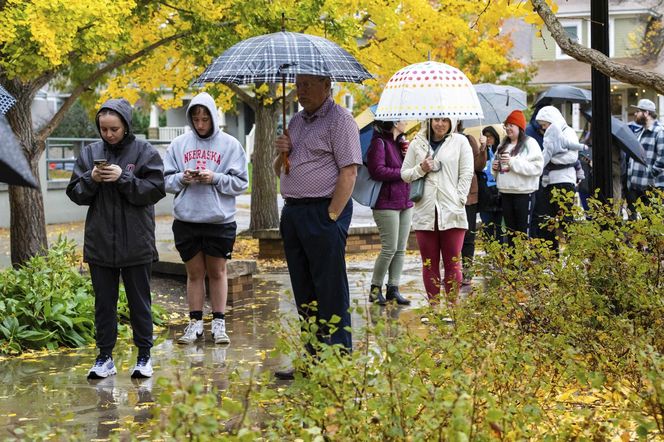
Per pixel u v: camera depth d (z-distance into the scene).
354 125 8.53
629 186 18.09
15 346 10.33
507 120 14.45
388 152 12.75
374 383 5.11
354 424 4.94
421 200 11.45
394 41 21.12
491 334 7.14
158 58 20.39
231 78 9.73
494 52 21.72
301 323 5.59
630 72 7.47
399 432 4.85
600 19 9.51
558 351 7.09
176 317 12.38
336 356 5.22
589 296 7.95
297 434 5.23
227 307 13.12
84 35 14.09
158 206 33.84
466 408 4.70
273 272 17.17
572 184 15.45
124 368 9.45
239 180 10.65
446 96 11.30
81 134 47.41
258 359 9.77
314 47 8.77
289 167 8.57
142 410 7.86
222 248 10.70
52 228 28.80
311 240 8.47
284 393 5.39
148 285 9.18
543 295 8.12
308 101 8.57
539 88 48.34
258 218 23.89
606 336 7.48
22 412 7.83
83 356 10.19
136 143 9.10
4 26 12.89
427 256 11.53
